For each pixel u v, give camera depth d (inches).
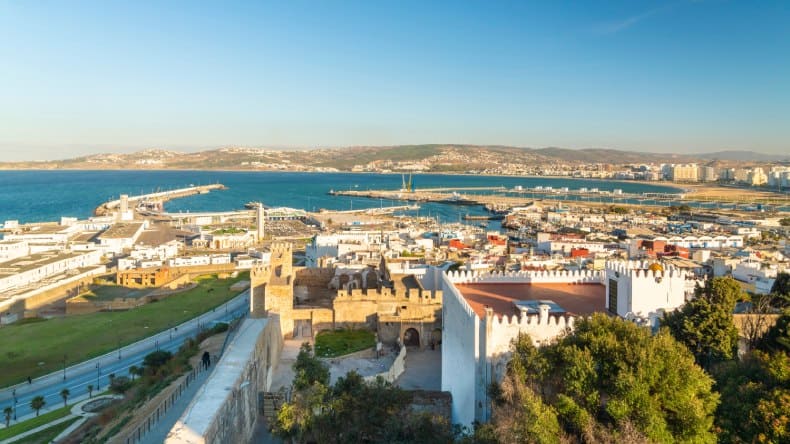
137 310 6855.3
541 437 1571.1
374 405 2074.3
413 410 2412.6
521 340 1931.6
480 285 2824.8
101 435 2938.0
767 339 2327.8
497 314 2283.5
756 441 1614.2
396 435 1918.1
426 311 4338.1
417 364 3801.7
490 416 1919.3
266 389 3117.6
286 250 5221.5
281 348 4084.6
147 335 5846.5
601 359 1782.7
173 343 5546.3
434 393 2551.7
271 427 2300.7
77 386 4544.8
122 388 4195.4
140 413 3038.9
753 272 6220.5
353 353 3976.4
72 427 3528.5
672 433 1632.6
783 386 1771.7
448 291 2677.2
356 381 2214.6
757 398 1715.1
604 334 1831.9
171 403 3004.4
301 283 5861.2
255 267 4559.5
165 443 1647.4
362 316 4687.5
